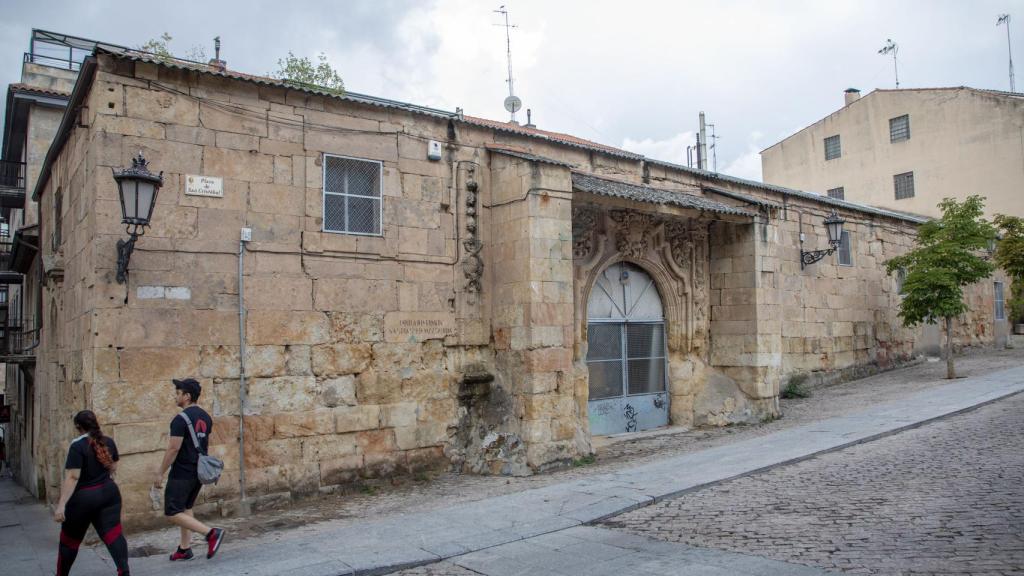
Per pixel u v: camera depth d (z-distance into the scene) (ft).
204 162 31.99
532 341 37.68
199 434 23.32
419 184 38.45
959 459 32.60
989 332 90.48
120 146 30.07
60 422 39.42
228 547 25.64
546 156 44.62
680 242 51.93
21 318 70.90
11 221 85.20
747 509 26.99
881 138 100.42
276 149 34.01
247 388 32.19
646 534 24.75
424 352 37.83
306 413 33.71
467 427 39.11
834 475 31.48
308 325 34.12
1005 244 75.51
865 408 50.80
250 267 32.78
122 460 28.86
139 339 29.71
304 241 34.32
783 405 56.59
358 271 35.88
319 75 40.42
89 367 29.55
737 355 51.31
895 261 67.15
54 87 66.03
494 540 24.53
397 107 37.42
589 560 21.99
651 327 51.34
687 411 50.90
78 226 34.24
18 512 43.62
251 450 32.04
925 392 55.67
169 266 30.71
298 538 26.40
